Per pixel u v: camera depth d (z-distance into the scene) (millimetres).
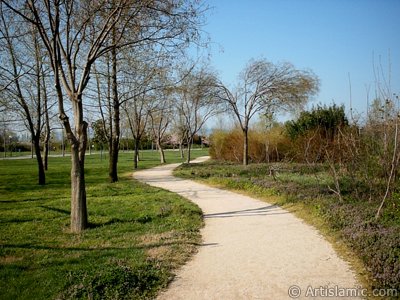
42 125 29750
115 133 20828
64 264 6625
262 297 5277
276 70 27875
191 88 25875
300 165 21484
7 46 16156
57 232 9383
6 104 20156
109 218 10656
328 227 8633
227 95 26125
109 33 10133
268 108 26453
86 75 9727
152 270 6254
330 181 13547
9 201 14523
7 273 6258
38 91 20562
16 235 9039
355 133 11523
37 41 16844
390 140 9961
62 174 26891
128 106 29031
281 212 11055
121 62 17750
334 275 6012
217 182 18641
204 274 6246
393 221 7934
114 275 5793
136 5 9320
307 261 6711
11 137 66000
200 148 82125
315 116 25953
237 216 10844
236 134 32719
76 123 9656
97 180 22328
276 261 6762
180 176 23078
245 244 7930
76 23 10273
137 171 28906
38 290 5551
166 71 15969
